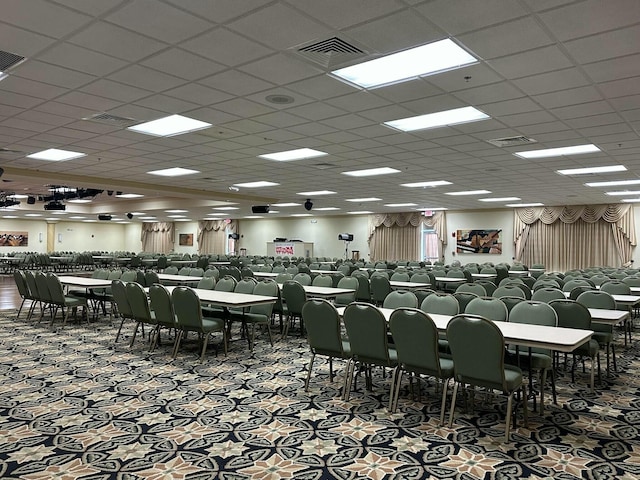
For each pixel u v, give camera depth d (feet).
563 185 39.14
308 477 9.37
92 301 31.89
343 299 26.45
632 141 23.18
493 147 24.76
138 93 16.63
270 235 85.92
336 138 23.21
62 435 11.31
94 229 104.47
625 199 49.85
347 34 11.81
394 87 15.83
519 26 11.30
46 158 29.27
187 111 18.83
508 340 11.70
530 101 17.17
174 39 12.21
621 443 11.09
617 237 54.39
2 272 73.82
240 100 17.40
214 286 26.48
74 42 12.41
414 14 10.75
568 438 11.37
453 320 11.47
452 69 14.19
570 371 17.74
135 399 14.01
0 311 31.81
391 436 11.45
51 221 96.22
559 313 15.78
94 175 36.40
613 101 17.10
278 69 14.30
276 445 10.88
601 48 12.55
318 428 11.93
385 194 47.21
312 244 73.61
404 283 31.81
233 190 45.29
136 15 10.90
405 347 12.53
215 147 25.58
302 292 22.77
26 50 12.92
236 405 13.60
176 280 31.83
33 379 15.94
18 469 9.54
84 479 9.16
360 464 9.95
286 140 23.76
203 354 18.69
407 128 21.31
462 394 14.74
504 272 42.88
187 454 10.36
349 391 14.29
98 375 16.52
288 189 44.06
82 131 22.27
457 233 66.08
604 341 16.55
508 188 41.47
